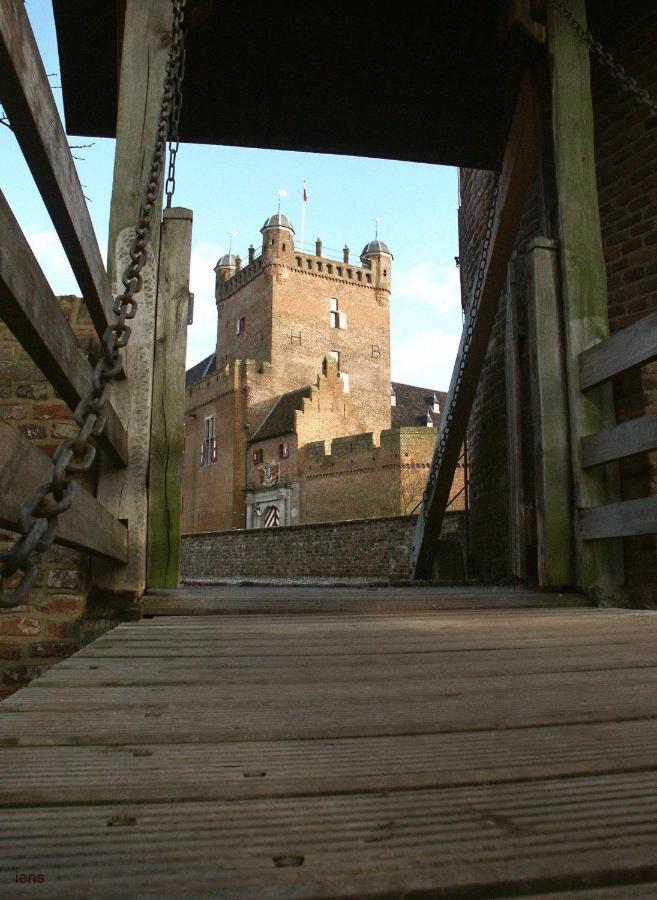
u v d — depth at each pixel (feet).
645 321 11.84
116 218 13.05
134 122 13.29
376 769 3.98
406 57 22.91
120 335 4.64
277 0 20.93
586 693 5.90
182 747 4.39
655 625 9.97
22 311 5.81
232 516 152.25
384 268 199.72
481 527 27.99
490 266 20.98
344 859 2.81
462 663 7.14
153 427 12.82
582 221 14.56
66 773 3.82
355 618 10.96
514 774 3.90
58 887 2.54
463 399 23.82
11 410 12.12
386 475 117.08
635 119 19.16
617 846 2.96
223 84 23.85
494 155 26.50
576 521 13.61
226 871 2.69
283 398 158.10
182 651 7.66
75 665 6.86
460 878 2.64
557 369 14.20
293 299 183.73
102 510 9.45
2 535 11.79
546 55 17.26
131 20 13.56
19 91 5.16
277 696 5.70
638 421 11.97
